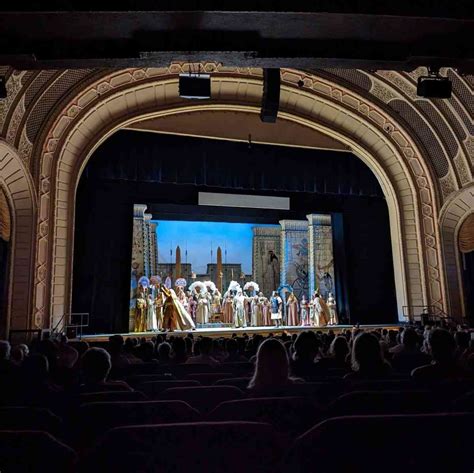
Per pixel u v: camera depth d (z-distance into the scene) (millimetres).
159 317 13211
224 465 1479
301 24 3484
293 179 14148
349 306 14312
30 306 10328
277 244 18016
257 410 2033
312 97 13352
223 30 3611
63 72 10789
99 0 3223
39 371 2742
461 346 5125
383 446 1431
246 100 13375
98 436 1999
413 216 14180
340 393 2555
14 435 1541
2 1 3189
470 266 13945
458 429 1451
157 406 2035
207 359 4840
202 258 17781
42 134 11016
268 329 13016
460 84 12000
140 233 13820
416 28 3539
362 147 14344
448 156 13516
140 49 3676
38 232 10773
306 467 1436
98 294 12367
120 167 12734
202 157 13398
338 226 15109
